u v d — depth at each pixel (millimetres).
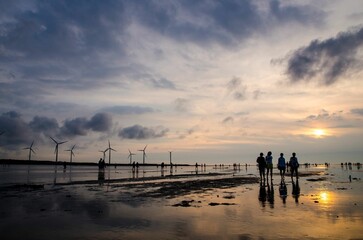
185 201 15141
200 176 44531
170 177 41375
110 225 9656
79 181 31375
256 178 35938
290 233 8383
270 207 12969
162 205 13883
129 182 29906
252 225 9430
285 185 25016
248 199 15812
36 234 8531
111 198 16656
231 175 47000
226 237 8047
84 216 11188
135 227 9336
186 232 8648
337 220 10078
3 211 12352
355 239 7750
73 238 8109
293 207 12914
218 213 11617
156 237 8125
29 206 13703
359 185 24328
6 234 8547
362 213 11367
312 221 9945
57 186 24906
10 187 23359
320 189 21031
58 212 12086
